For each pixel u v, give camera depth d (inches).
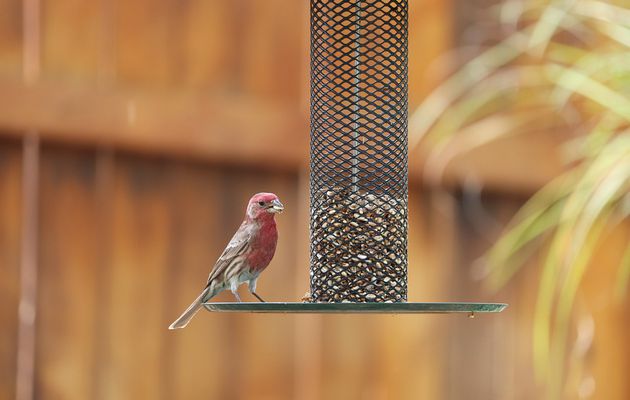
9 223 390.9
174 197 416.2
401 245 359.3
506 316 462.0
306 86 435.5
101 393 403.9
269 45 431.2
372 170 358.9
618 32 328.5
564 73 346.6
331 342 437.7
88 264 403.5
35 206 394.9
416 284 447.5
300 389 433.4
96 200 404.8
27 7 394.9
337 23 358.0
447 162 448.8
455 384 454.9
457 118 438.0
